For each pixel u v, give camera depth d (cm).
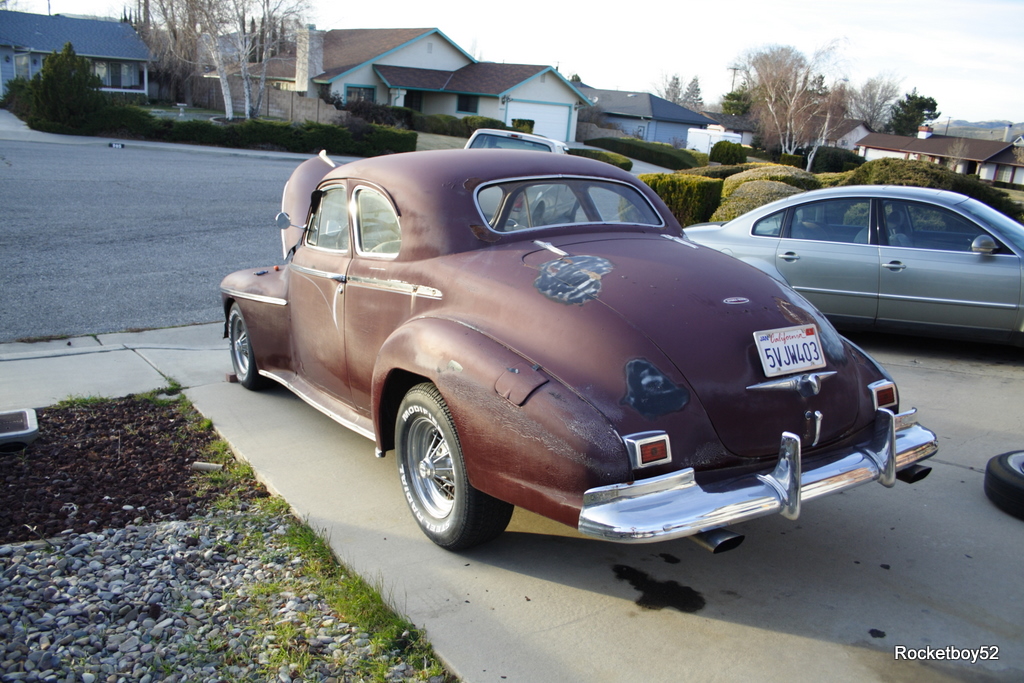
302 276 470
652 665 273
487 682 262
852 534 370
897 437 330
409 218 379
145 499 395
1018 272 611
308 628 290
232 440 476
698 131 5491
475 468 309
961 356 671
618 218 414
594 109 6047
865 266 666
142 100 4825
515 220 382
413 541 359
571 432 279
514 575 331
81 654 269
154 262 1036
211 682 258
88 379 584
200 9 3378
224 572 328
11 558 330
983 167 6925
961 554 351
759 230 729
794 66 5775
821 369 319
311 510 386
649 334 296
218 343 705
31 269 959
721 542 265
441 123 4253
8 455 441
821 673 270
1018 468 392
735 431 291
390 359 352
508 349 309
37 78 2850
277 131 3155
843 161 5516
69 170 1912
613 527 263
